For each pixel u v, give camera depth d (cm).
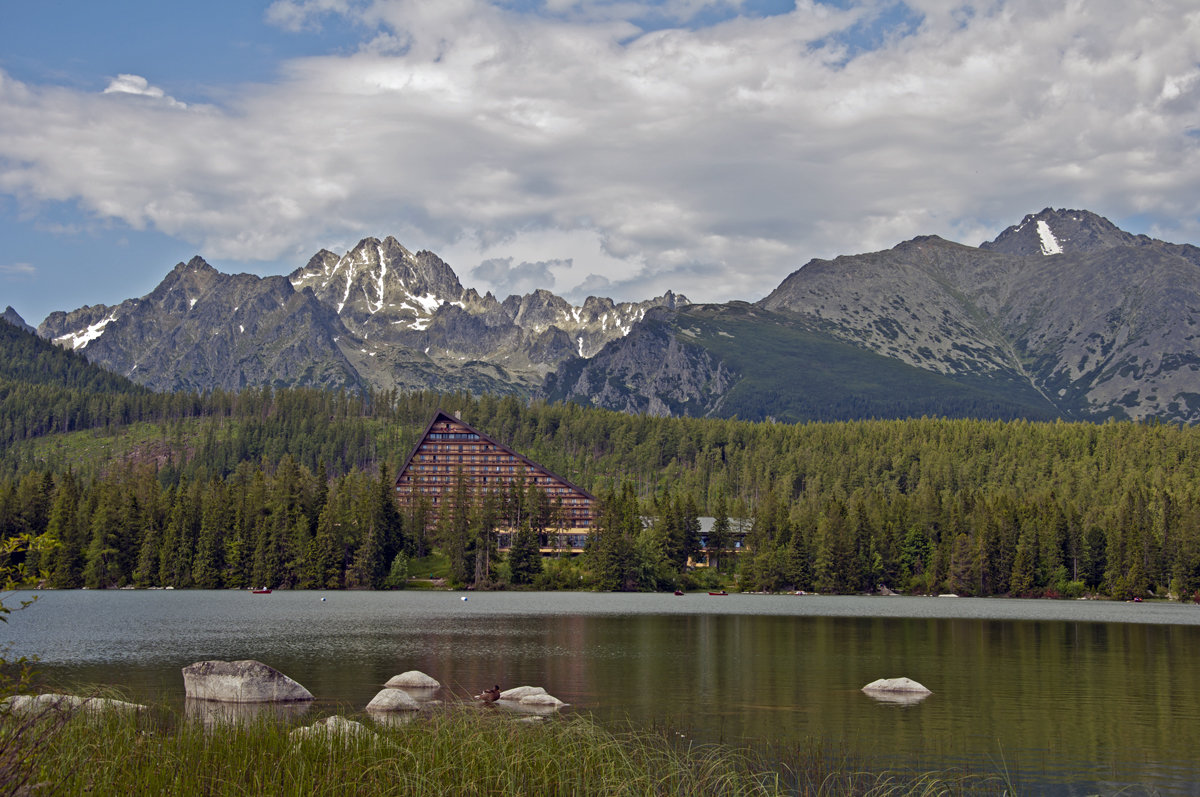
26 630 11400
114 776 3522
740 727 5831
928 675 8231
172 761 3781
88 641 10188
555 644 10281
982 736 5659
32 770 3244
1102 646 10775
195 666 6191
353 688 6994
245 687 6056
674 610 16100
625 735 5366
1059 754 5238
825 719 6116
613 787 3912
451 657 9025
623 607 16750
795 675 8069
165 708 5184
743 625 13100
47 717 3653
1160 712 6469
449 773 3878
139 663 8319
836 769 4753
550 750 4275
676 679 7781
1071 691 7375
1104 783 4659
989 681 7888
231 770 3716
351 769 3812
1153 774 4834
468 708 5541
